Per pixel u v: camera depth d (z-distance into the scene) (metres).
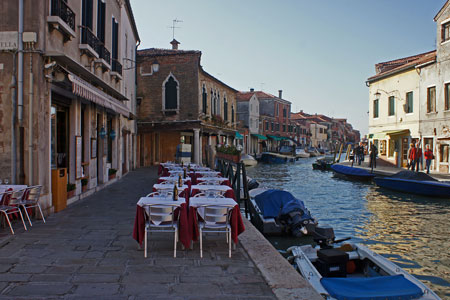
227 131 36.22
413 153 21.17
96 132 12.67
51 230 6.80
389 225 11.11
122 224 7.41
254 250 5.66
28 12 7.50
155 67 19.98
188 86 27.27
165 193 6.79
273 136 58.41
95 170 12.29
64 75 8.12
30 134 7.58
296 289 4.17
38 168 7.67
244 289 4.21
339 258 5.70
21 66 7.51
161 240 6.27
